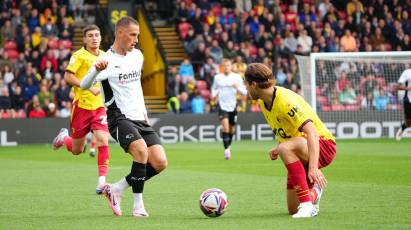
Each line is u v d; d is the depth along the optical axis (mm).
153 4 71625
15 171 33312
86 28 25438
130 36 18812
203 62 64562
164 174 30703
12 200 22203
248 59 63656
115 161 39250
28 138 56812
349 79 59125
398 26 68938
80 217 18453
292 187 18016
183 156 42438
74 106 25547
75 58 25266
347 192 22984
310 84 59062
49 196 23297
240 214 18594
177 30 69562
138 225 16906
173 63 68000
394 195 22141
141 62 19391
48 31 63938
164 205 20766
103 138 24875
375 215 17875
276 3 68500
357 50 67688
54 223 17391
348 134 59094
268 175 29953
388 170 31328
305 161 17734
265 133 60500
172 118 59188
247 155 42438
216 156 42125
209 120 59781
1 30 64188
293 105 17141
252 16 67438
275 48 65438
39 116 57594
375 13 69562
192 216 18406
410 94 50750
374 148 47000
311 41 66250
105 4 71438
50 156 44156
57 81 58688
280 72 63219
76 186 26500
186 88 61688
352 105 59219
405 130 58188
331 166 33469
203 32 66000
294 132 17609
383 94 59125
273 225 16469
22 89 59000
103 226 16828
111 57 19047
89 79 18625
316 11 69812
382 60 58031
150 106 64500
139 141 18547
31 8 65250
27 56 61594
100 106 25250
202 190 24562
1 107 58188
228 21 67875
